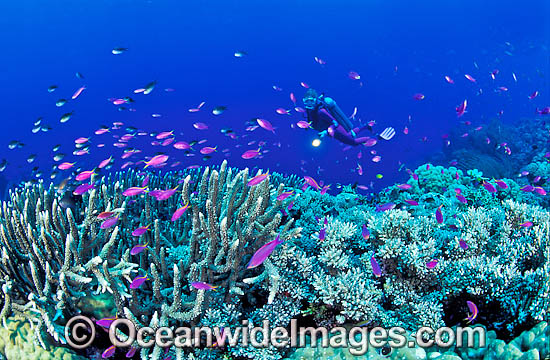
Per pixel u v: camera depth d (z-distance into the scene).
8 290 2.66
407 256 3.08
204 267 2.76
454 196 5.55
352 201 5.23
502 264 3.24
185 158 18.05
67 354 2.66
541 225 3.57
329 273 3.16
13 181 13.96
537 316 2.56
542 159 12.09
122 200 3.64
